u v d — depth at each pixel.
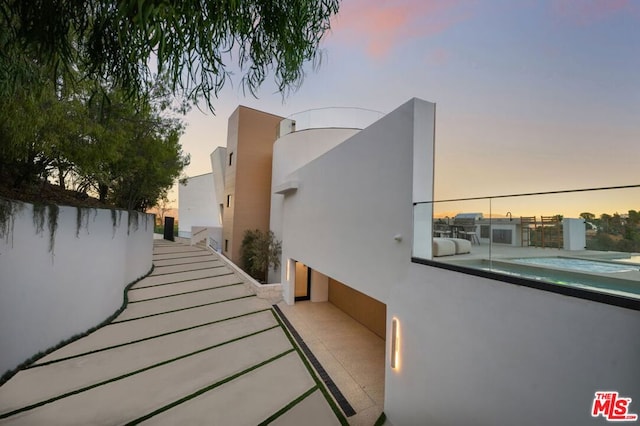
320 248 7.76
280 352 6.38
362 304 8.70
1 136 4.03
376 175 5.30
